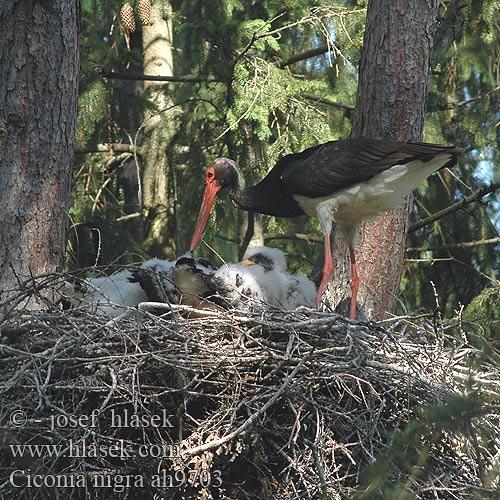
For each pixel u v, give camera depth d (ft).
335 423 32.14
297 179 41.65
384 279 42.24
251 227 60.80
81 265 57.06
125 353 31.53
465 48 57.88
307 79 64.03
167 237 64.54
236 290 38.11
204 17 55.57
